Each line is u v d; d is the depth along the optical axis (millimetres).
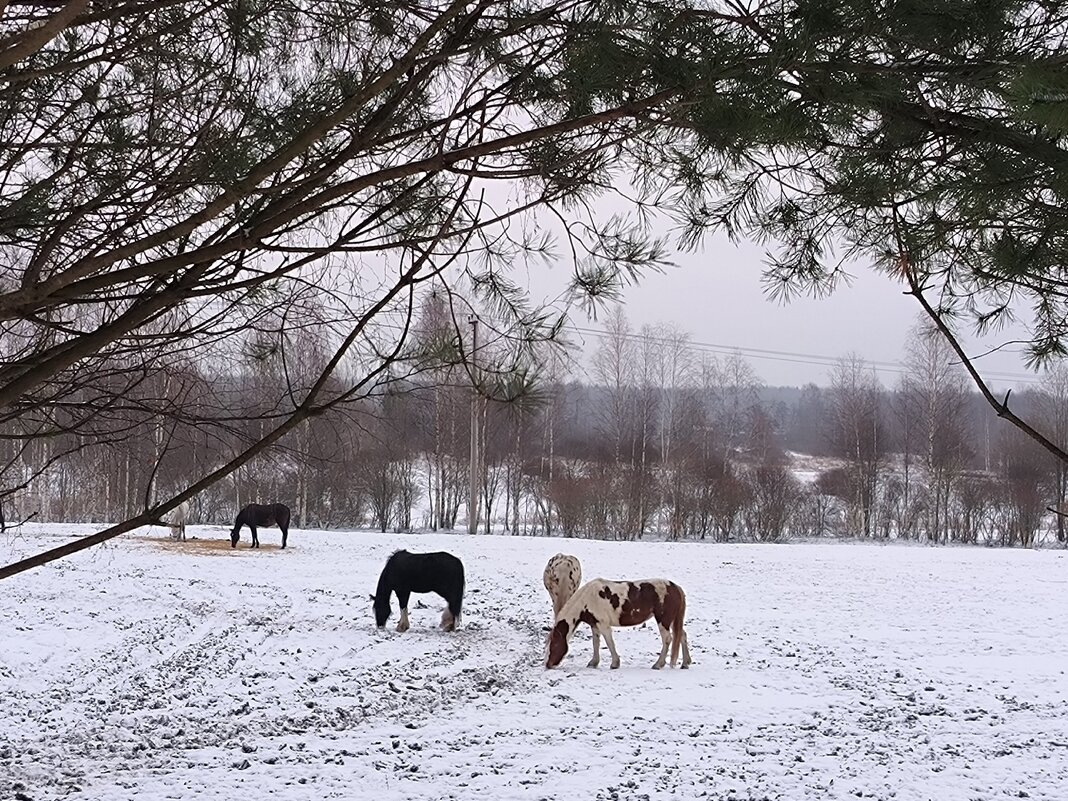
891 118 2900
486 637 13664
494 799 6957
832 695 10570
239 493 36625
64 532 26109
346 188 2891
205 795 6926
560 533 43156
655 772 7664
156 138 3574
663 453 46156
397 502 42062
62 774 7438
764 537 43844
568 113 3248
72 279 2699
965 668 12258
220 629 14094
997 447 52094
